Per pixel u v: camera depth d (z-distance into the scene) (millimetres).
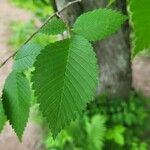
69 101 233
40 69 241
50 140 232
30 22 3746
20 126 274
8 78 279
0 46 4004
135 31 194
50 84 236
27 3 2969
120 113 2566
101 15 268
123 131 2459
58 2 1216
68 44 250
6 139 2787
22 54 278
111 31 265
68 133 2350
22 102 276
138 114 2596
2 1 5367
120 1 628
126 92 2637
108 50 2346
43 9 2348
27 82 275
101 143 2314
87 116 2494
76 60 245
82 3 1482
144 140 2531
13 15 4906
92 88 235
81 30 266
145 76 3436
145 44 196
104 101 2580
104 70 2477
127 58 2406
